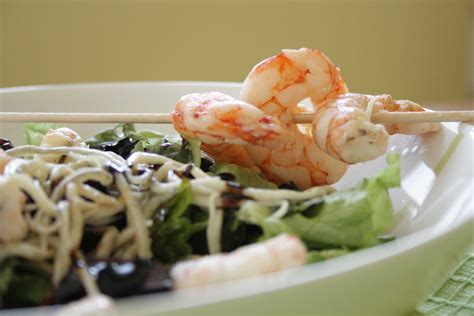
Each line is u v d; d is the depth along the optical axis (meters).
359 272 0.20
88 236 0.24
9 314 0.19
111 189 0.25
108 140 0.34
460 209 0.26
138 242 0.24
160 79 0.69
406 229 0.28
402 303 0.23
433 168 0.29
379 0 0.73
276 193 0.25
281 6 0.70
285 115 0.30
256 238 0.25
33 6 0.64
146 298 0.20
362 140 0.27
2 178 0.23
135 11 0.66
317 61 0.30
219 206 0.25
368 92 0.75
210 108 0.28
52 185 0.25
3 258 0.23
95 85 0.39
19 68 0.65
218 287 0.20
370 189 0.25
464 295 0.27
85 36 0.66
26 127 0.36
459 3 0.76
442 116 0.29
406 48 0.76
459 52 0.78
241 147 0.30
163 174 0.27
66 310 0.19
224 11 0.69
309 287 0.20
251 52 0.70
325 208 0.25
